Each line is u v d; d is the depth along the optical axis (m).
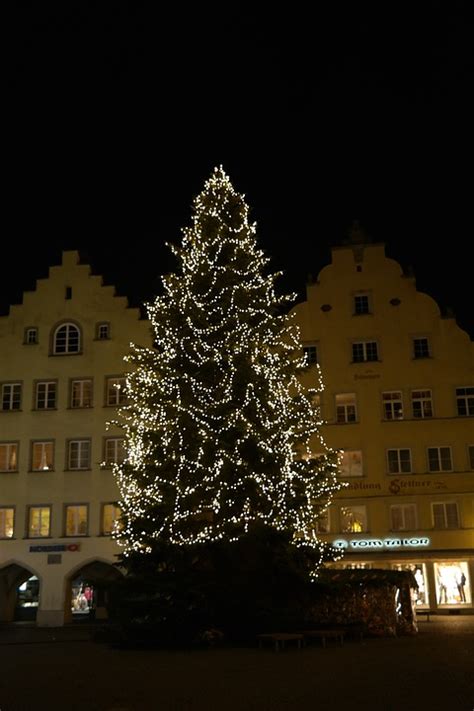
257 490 28.06
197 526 28.14
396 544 43.38
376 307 46.84
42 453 46.47
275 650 22.92
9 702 14.41
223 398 29.22
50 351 47.78
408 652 21.31
